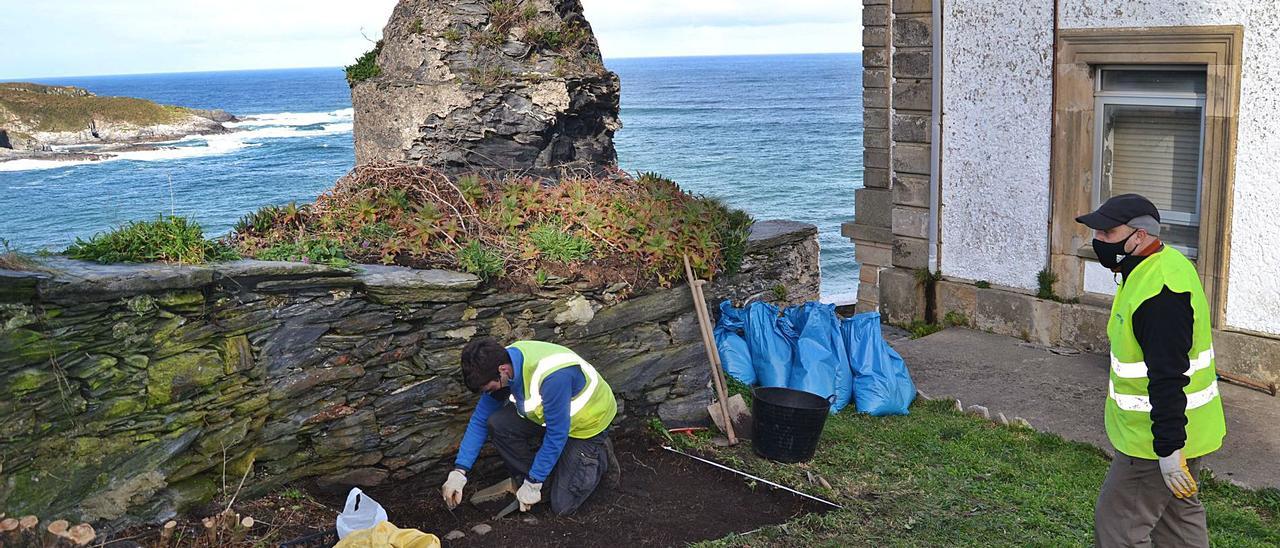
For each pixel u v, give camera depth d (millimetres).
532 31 10078
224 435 4707
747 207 49312
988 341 8398
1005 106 8234
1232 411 6535
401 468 5285
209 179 54719
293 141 79188
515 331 5562
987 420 6656
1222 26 6855
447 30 9945
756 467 5656
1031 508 5090
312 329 4949
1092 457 5930
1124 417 3770
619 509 5141
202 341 4641
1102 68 7762
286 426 4926
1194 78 7293
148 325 4465
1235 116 6934
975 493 5324
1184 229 7617
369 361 5117
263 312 4801
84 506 4254
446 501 4926
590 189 6512
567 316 5738
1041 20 7832
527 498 4859
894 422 6648
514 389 4812
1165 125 7566
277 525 4680
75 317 4230
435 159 9719
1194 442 3703
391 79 10125
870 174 10414
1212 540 4695
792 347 7156
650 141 83750
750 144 79500
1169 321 3514
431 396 5328
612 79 10547
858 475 5586
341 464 5121
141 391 4445
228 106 150250
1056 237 8078
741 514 5117
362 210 5805
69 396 4215
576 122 10203
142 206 43156
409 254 5605
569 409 4805
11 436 4020
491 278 5531
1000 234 8508
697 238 6336
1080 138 7816
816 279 10406
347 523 4488
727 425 6031
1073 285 8078
